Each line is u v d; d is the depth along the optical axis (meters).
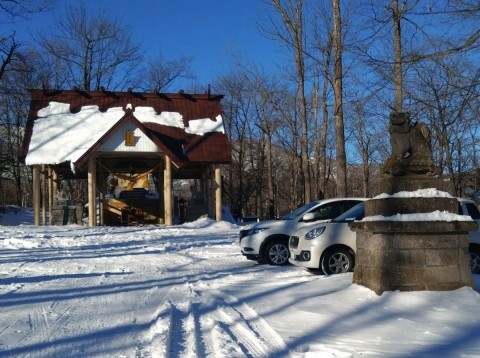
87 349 6.07
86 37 46.84
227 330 6.79
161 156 28.41
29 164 28.67
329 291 8.76
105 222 30.62
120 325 7.25
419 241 8.07
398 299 7.71
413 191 8.20
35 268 13.34
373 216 8.35
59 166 31.86
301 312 7.52
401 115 8.39
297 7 26.62
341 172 19.61
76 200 30.50
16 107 47.22
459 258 8.17
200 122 32.12
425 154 8.35
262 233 13.69
